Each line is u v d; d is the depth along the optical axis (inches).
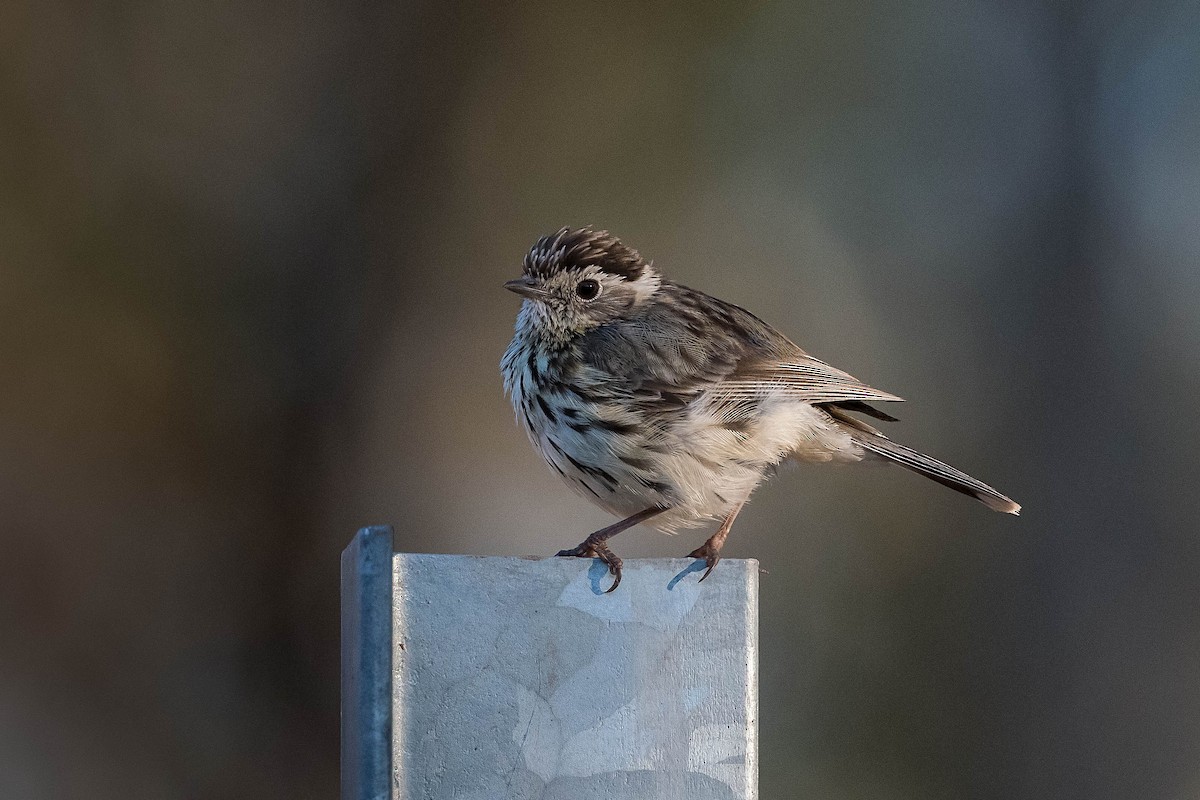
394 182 530.6
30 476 476.1
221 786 472.7
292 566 496.1
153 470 487.2
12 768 459.2
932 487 548.4
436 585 183.5
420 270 530.9
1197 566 514.9
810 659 541.6
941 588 537.0
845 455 339.6
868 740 527.2
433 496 521.7
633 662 186.1
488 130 544.1
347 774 195.2
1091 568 520.7
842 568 549.6
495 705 182.4
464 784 180.9
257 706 481.1
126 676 474.9
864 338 589.0
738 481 320.2
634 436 311.7
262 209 515.8
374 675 174.7
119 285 493.4
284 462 502.3
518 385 327.6
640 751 184.9
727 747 185.9
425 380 527.8
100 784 465.4
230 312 504.1
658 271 353.1
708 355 319.0
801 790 524.7
